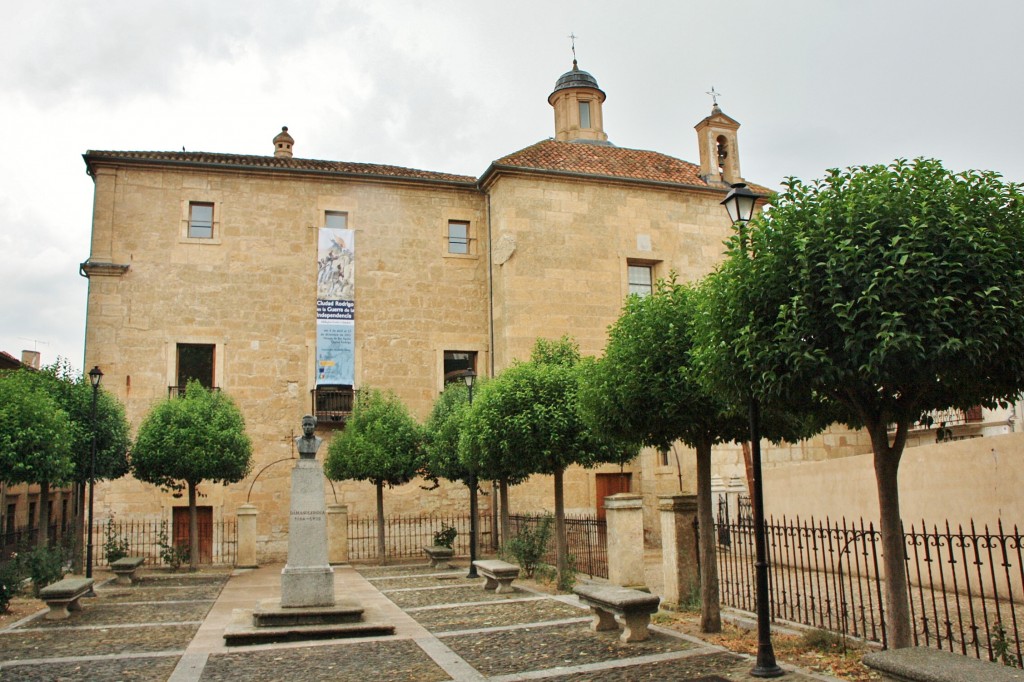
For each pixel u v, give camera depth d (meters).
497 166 24.55
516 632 10.18
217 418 19.91
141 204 23.55
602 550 16.73
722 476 24.62
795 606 11.77
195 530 19.91
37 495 30.67
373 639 10.07
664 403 9.55
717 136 28.30
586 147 28.30
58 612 12.17
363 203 25.27
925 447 14.26
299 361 23.95
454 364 25.45
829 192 7.12
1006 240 6.46
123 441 18.94
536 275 24.50
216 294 23.66
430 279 25.44
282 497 23.11
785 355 6.88
